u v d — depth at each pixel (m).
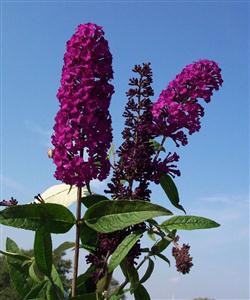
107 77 0.51
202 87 0.56
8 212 0.49
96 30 0.52
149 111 0.55
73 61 0.51
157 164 0.55
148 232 0.52
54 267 0.55
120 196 0.53
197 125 0.56
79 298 0.51
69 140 0.50
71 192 0.63
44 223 0.49
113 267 0.51
